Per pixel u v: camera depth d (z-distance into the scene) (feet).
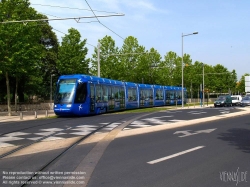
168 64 205.26
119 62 145.38
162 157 27.94
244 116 77.82
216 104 153.17
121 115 79.77
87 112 77.82
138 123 57.72
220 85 268.82
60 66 134.72
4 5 84.53
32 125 55.93
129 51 165.17
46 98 187.73
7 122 66.85
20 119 74.59
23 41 83.87
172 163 25.70
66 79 77.61
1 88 140.56
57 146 33.60
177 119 66.18
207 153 29.89
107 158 27.53
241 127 52.13
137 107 120.06
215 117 70.85
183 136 41.24
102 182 20.36
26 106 121.90
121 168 24.00
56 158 27.55
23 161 26.40
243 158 27.73
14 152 30.32
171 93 163.94
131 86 114.73
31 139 38.58
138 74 164.76
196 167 24.38
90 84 80.38
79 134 42.96
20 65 85.20
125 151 30.71
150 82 180.86
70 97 74.74
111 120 64.13
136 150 31.24
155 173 22.58
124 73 150.30
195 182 20.47
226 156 28.53
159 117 71.56
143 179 21.06
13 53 82.48
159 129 48.55
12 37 82.58
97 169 23.70
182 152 30.25
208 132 45.32
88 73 142.92
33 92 169.58
